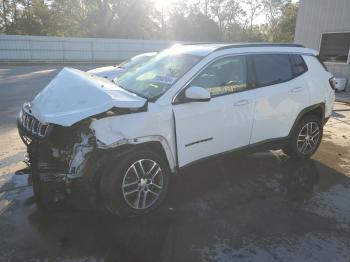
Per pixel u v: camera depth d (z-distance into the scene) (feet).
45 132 11.04
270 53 15.99
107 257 10.03
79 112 10.77
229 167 17.08
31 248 10.33
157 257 10.09
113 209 11.64
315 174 16.62
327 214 12.89
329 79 18.31
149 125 11.76
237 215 12.57
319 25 44.73
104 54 105.81
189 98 12.39
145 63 16.02
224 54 14.23
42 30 155.33
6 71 69.31
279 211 12.96
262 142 15.72
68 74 14.30
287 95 16.08
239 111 14.34
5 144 19.83
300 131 17.48
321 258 10.29
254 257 10.24
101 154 11.12
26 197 13.42
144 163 12.05
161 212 12.59
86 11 160.35
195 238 11.09
